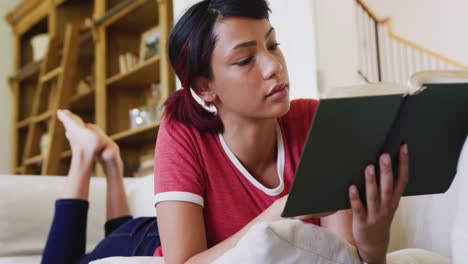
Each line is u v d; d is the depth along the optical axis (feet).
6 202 5.49
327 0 8.32
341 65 8.52
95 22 11.23
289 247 1.99
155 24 10.92
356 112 1.82
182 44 2.83
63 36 13.24
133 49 11.37
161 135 3.07
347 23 8.87
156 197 2.83
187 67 2.84
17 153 14.65
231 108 2.74
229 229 2.91
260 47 2.61
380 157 2.02
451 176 2.30
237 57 2.60
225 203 2.91
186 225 2.71
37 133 13.55
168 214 2.75
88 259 4.19
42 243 5.59
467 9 18.30
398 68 17.67
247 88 2.61
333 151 1.89
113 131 10.93
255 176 3.03
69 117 5.01
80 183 4.69
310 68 7.86
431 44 19.10
